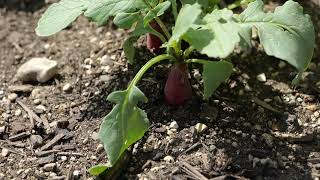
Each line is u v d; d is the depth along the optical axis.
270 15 0.25
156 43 0.31
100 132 0.25
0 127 0.29
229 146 0.27
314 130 0.28
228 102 0.29
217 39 0.23
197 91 0.30
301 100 0.29
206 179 0.26
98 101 0.30
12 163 0.27
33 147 0.28
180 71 0.27
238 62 0.31
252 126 0.28
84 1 0.28
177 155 0.27
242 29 0.25
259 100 0.29
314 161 0.26
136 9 0.27
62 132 0.29
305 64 0.24
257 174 0.26
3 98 0.31
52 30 0.27
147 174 0.26
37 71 0.31
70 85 0.31
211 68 0.26
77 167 0.27
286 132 0.28
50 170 0.27
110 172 0.26
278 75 0.31
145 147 0.27
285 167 0.26
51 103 0.30
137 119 0.26
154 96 0.30
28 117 0.30
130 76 0.31
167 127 0.28
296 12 0.25
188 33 0.24
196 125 0.28
